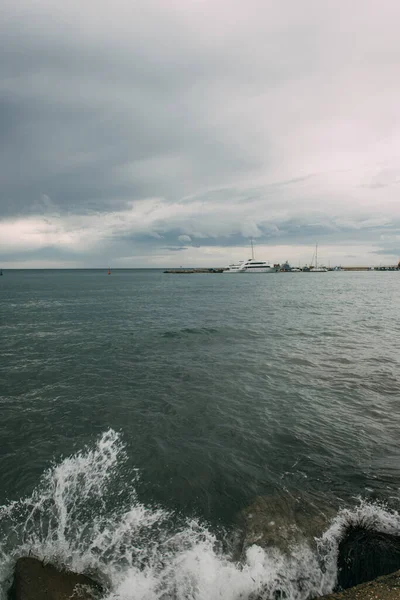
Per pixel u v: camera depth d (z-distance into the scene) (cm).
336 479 754
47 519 643
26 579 491
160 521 636
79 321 3117
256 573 513
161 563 539
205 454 872
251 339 2273
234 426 1027
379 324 2866
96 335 2444
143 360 1773
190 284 10306
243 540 580
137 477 779
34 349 2025
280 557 537
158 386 1385
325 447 895
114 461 848
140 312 3794
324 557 533
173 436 973
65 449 908
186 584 503
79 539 593
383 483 738
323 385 1370
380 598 417
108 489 736
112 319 3247
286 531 591
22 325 2884
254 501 682
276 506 662
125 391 1332
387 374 1499
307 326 2778
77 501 697
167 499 700
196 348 2033
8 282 11606
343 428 1003
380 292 6775
